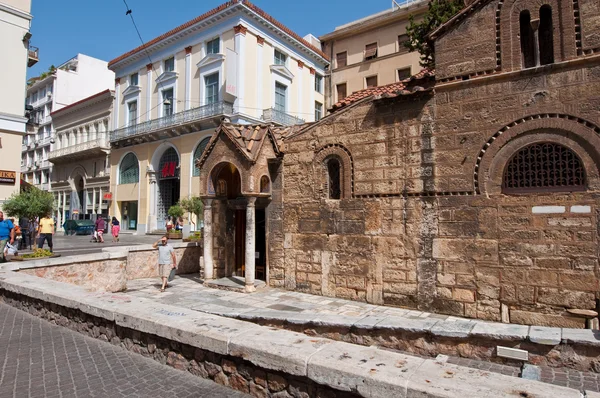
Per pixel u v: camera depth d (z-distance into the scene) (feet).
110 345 19.06
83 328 20.98
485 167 26.50
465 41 27.71
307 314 26.89
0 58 78.13
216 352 14.47
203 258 42.09
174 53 108.17
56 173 156.15
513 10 26.13
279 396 12.90
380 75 113.09
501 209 25.88
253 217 35.73
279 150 36.45
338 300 31.89
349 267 32.07
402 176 29.76
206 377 15.16
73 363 16.70
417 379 10.42
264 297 33.35
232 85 93.20
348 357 12.16
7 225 47.85
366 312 28.30
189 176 101.04
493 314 25.72
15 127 79.46
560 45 24.52
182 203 88.07
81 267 36.86
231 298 33.53
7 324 22.66
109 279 38.50
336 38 122.52
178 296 35.04
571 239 23.65
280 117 100.27
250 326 15.85
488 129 26.48
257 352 13.26
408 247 29.27
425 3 104.06
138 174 116.06
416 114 29.37
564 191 24.08
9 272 30.89
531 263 24.75
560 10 24.64
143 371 15.88
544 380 18.01
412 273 29.01
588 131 23.24
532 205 24.90
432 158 28.50
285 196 36.17
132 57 117.70
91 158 137.90
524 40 26.32
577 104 23.67
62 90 158.61
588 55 23.49
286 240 35.91
